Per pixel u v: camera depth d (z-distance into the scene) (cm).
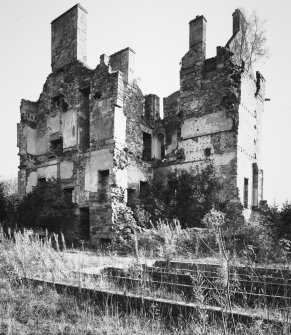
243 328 398
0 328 441
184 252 1080
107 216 1566
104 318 468
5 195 2103
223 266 420
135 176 1858
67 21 2003
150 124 2064
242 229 1245
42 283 639
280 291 623
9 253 786
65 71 1970
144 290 600
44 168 2027
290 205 1322
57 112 1998
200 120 1844
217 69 1809
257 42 1962
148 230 1306
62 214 1677
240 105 1731
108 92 1689
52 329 442
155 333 422
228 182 1667
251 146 1864
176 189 1756
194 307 452
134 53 2072
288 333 367
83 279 663
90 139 1744
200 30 1917
